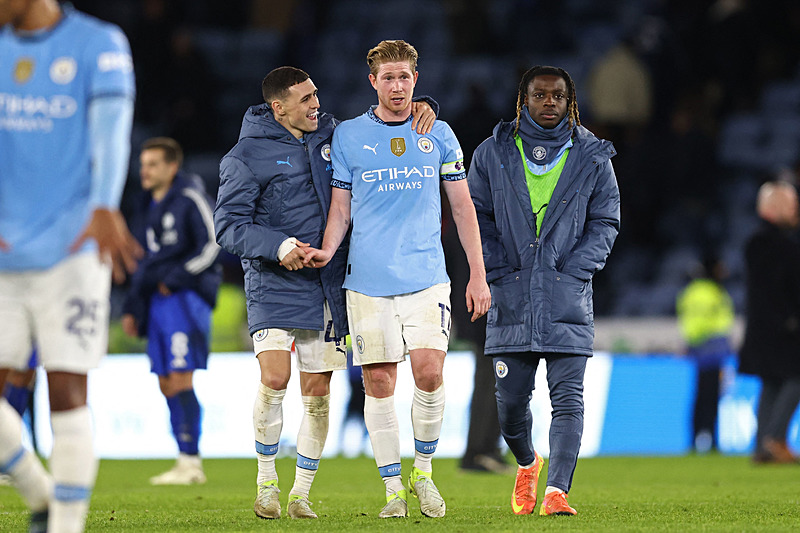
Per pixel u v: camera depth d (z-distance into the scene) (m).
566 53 73.50
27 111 13.05
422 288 18.64
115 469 36.59
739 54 68.50
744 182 65.88
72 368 12.89
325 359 19.27
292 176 19.02
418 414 18.98
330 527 17.16
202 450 44.78
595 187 19.59
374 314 18.59
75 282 12.92
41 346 13.05
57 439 13.06
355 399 45.06
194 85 66.06
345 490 27.12
